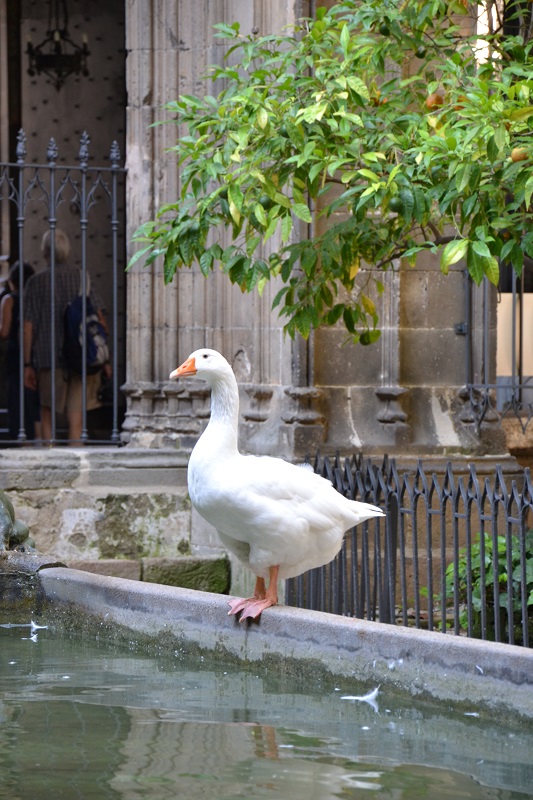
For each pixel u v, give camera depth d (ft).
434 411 34.99
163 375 38.42
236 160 23.50
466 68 26.84
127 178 38.68
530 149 21.36
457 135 21.89
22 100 48.60
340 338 34.30
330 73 24.18
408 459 34.09
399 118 24.93
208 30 37.37
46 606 26.08
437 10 26.08
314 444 33.58
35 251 48.60
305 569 22.85
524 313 38.45
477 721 18.28
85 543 35.96
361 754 16.84
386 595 27.78
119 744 17.24
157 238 26.84
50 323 40.68
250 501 21.44
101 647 24.09
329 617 20.81
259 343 35.35
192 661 22.57
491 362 35.58
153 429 38.32
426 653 19.04
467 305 34.99
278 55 25.96
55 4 48.70
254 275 25.17
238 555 23.07
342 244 26.37
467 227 26.66
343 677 20.20
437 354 35.12
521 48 25.77
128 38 38.47
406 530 33.45
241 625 21.84
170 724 18.33
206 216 25.26
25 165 36.96
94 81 49.06
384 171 24.75
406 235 28.73
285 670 21.03
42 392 41.57
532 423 38.65
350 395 34.42
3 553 26.63
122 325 48.70
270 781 15.64
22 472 35.73
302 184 25.14
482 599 24.49
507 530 24.07
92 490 36.14
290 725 18.30
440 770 16.15
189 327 38.17
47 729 18.01
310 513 22.00
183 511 36.65
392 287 34.45
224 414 21.97
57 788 15.33
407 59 31.83
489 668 18.19
